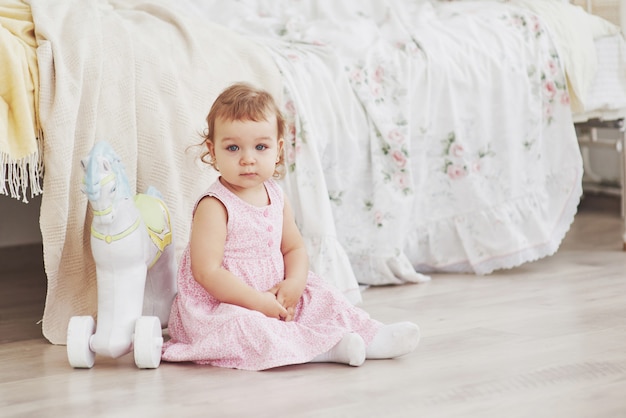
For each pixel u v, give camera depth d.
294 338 1.75
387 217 2.54
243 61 2.40
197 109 2.23
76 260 2.03
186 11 2.88
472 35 2.78
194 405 1.50
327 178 2.50
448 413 1.41
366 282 2.55
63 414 1.48
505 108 2.73
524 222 2.74
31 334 2.11
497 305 2.22
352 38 2.69
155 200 1.96
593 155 3.81
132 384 1.64
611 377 1.57
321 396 1.52
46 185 1.98
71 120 2.00
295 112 2.39
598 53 2.96
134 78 2.12
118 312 1.78
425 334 1.95
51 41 2.05
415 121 2.63
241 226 1.88
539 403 1.45
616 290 2.35
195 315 1.80
